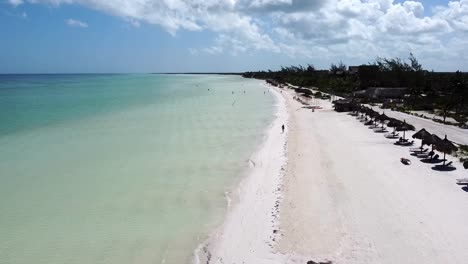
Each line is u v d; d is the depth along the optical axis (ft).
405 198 67.41
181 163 93.40
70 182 79.36
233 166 90.94
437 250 50.34
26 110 188.65
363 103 218.38
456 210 62.28
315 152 100.53
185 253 52.34
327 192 71.00
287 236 55.42
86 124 148.56
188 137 123.95
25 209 65.87
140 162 93.97
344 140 115.85
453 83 184.65
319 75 464.24
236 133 130.82
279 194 71.36
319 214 61.77
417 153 96.78
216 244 54.54
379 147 105.70
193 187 76.79
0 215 63.41
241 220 61.72
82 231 58.29
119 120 159.94
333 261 48.52
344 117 166.81
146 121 157.58
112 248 53.47
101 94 310.86
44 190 74.74
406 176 79.30
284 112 189.37
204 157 98.73
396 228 56.39
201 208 66.80
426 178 77.92
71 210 65.62
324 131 132.26
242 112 190.80
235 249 52.95
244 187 76.54
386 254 49.70
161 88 416.46
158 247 53.88
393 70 311.27
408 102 204.74
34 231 58.18
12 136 123.03
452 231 55.21
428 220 58.75
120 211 65.41
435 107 193.36
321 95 272.92
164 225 60.44
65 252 52.29
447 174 80.48
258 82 590.14
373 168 85.20
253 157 98.37
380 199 67.15
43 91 338.95
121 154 101.35
